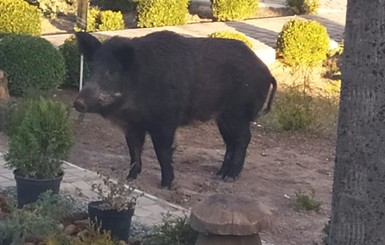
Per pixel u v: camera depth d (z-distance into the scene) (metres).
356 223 4.00
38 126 6.89
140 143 8.90
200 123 10.04
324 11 22.75
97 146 10.33
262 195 8.87
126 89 8.30
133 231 6.80
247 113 9.38
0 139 9.64
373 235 3.97
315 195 8.99
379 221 3.96
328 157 10.94
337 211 4.07
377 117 3.87
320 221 8.06
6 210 6.88
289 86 14.63
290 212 8.30
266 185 9.28
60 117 6.98
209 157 10.34
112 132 11.00
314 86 15.30
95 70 8.20
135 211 7.43
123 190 6.53
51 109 6.97
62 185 8.01
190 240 5.93
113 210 6.29
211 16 21.23
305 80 15.28
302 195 8.67
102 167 9.29
